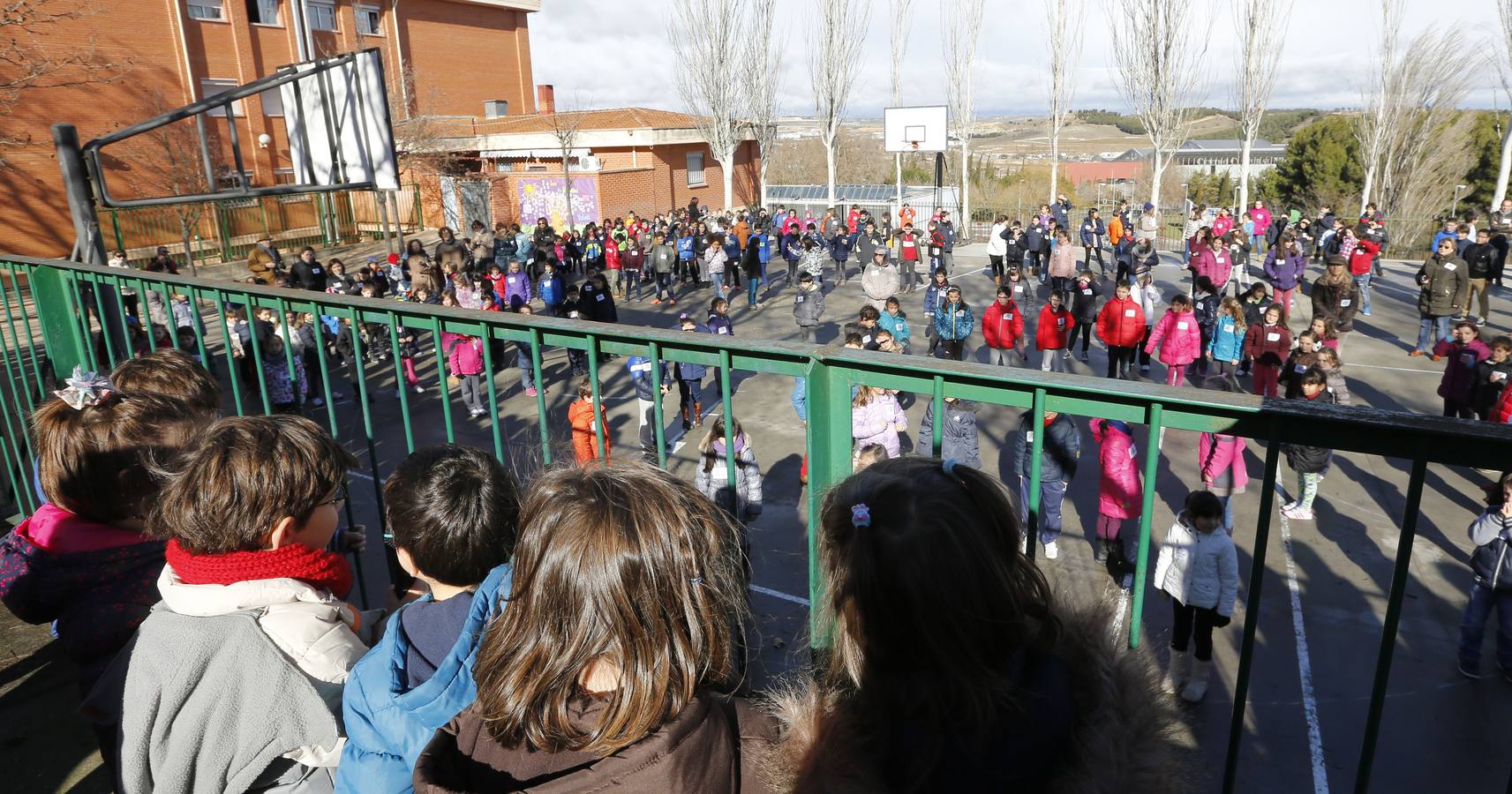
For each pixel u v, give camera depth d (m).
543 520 1.21
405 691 1.50
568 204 30.00
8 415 4.40
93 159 4.79
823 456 1.92
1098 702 1.19
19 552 2.04
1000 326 12.04
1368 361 13.26
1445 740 4.94
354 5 29.02
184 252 22.70
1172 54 32.41
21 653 3.67
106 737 2.04
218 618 1.71
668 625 1.19
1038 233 21.66
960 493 1.19
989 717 1.13
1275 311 10.30
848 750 1.21
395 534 1.65
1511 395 8.30
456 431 10.80
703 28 34.50
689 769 1.19
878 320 11.86
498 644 1.22
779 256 28.38
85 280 4.02
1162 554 5.09
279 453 1.77
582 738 1.17
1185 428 1.54
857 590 1.19
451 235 18.73
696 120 35.91
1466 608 5.78
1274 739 4.99
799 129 74.50
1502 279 18.31
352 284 15.33
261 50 26.30
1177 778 1.21
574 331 2.29
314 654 1.75
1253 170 56.59
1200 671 5.18
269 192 5.74
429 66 33.62
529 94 38.00
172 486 1.76
